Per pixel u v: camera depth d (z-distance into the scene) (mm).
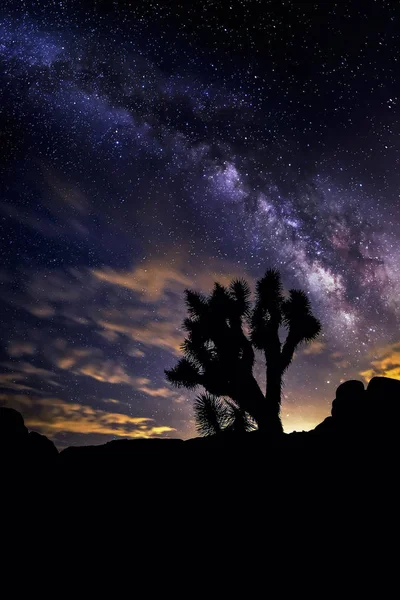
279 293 7047
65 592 2229
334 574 2193
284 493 2924
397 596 2002
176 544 2566
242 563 2361
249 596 2129
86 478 3354
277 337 6785
